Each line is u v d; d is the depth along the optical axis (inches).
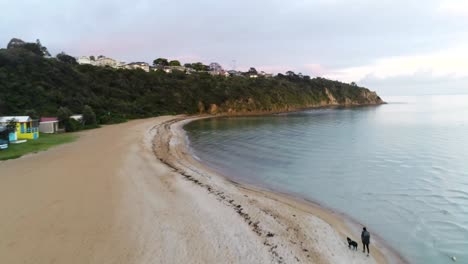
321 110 5172.2
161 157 1229.1
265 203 727.7
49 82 2635.3
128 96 3580.2
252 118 3595.0
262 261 465.7
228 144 1707.7
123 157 1144.8
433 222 641.6
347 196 809.5
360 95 7578.7
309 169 1110.4
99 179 845.2
